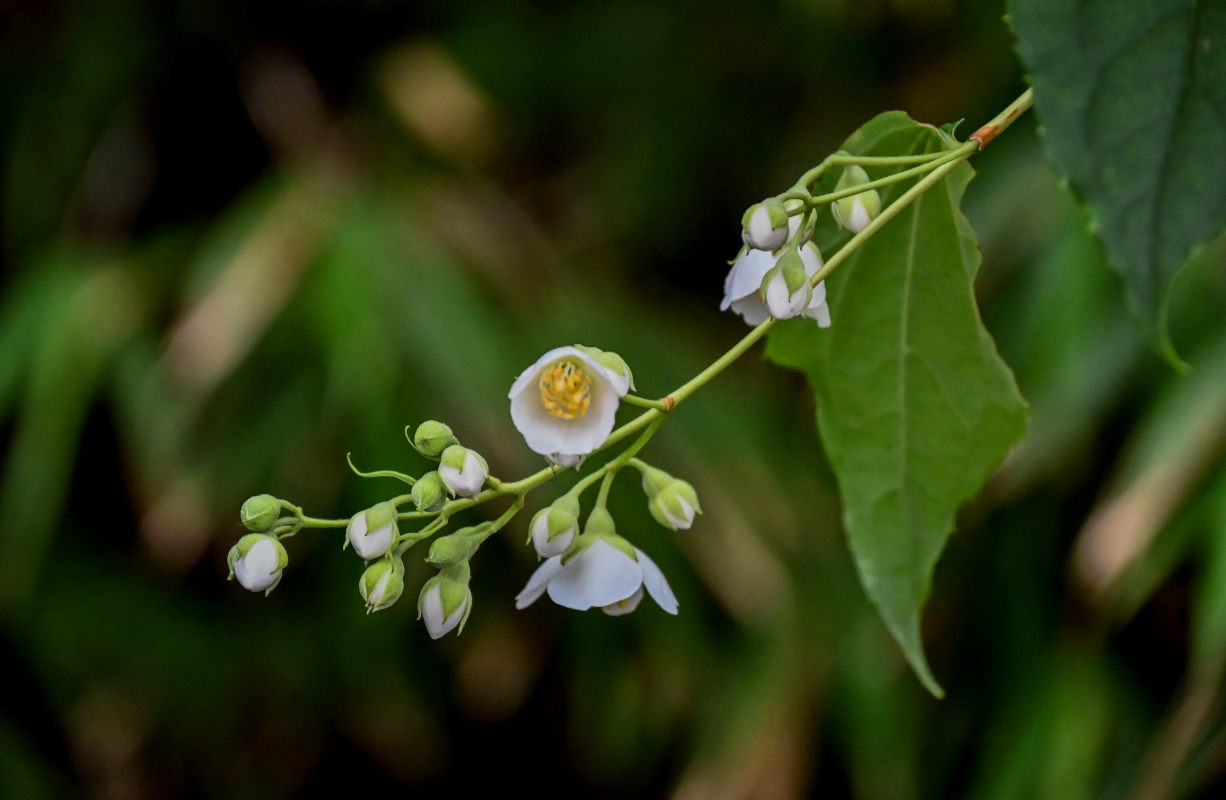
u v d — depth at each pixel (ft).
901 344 2.61
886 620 2.63
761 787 3.95
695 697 4.44
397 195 4.69
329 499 4.31
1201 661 3.34
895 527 2.64
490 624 4.60
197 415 4.15
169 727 4.83
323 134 4.85
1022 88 4.38
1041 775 3.85
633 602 2.64
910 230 2.58
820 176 2.56
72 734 4.68
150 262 4.49
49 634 4.46
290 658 4.72
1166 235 2.33
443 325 4.06
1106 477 4.16
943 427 2.62
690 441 4.16
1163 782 3.49
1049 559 4.30
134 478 4.64
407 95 4.78
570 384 2.52
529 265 4.70
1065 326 3.64
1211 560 3.38
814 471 4.58
